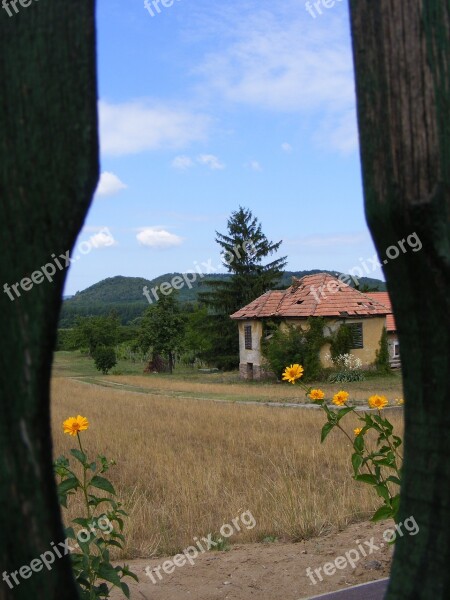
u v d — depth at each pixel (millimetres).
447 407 1062
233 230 49438
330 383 31250
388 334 35344
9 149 905
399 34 1034
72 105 910
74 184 906
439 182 1003
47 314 903
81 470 10227
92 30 924
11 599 875
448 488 1062
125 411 20172
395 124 1031
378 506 6285
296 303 34250
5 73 910
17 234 903
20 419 891
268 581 4188
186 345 52156
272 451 11227
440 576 1061
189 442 13273
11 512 877
